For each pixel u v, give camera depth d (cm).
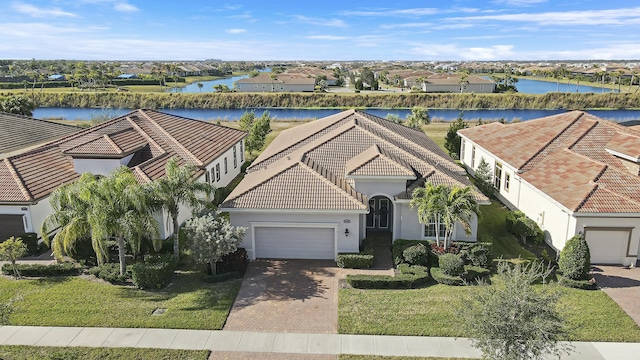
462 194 2147
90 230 2009
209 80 18750
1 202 2333
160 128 3372
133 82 14350
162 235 2452
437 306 1825
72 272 2130
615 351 1530
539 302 1220
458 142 4309
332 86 14650
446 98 10119
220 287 2002
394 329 1661
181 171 2145
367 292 1953
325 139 2872
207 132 3838
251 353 1529
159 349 1539
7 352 1516
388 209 2611
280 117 8581
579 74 17650
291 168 2450
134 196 1934
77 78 12850
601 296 1905
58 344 1567
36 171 2641
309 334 1642
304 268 2216
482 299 1285
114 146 2820
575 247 2019
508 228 2672
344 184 2452
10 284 2019
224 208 2220
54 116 8425
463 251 2206
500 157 3127
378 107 10162
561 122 3212
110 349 1536
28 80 13988
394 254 2253
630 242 2200
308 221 2259
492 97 9956
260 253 2344
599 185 2323
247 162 4381
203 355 1507
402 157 2664
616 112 9181
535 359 1321
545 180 2609
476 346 1273
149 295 1923
